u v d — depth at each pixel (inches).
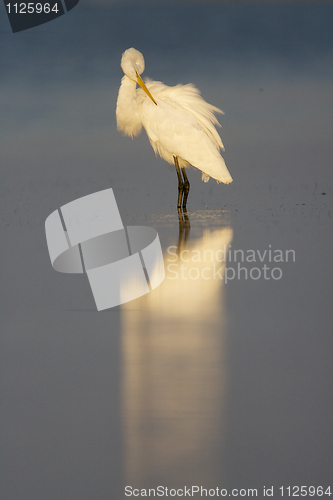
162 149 747.4
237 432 246.2
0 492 218.1
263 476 223.5
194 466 228.1
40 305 398.0
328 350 322.0
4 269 477.1
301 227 593.9
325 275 452.4
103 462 230.5
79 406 266.8
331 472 225.1
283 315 375.2
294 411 261.1
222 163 735.7
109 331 352.2
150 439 242.7
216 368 301.0
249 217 645.3
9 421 256.8
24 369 303.4
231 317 372.2
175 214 668.1
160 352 320.8
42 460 232.8
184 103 762.2
